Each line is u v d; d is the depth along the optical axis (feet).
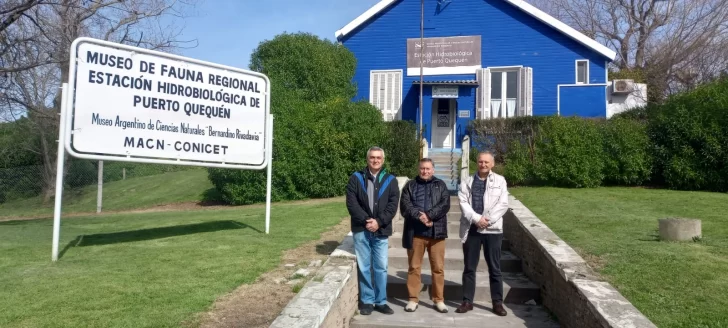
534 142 49.44
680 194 41.42
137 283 19.08
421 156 56.03
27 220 46.96
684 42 90.17
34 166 67.51
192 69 26.99
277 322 14.12
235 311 16.70
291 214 37.14
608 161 47.09
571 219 29.89
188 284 19.03
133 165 81.87
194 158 26.86
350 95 66.74
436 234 19.53
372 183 19.39
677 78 89.61
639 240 24.31
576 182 46.73
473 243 19.57
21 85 51.65
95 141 23.66
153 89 25.57
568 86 66.03
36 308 16.34
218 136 27.81
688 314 15.76
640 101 71.87
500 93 67.21
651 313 15.87
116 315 15.88
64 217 48.67
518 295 21.31
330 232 29.19
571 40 66.18
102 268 21.22
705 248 22.57
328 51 65.10
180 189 65.87
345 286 18.15
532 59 66.69
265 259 22.71
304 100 58.95
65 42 44.37
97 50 23.86
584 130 48.01
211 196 59.11
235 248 24.90
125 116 24.61
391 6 69.92
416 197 19.63
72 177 69.82
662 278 18.72
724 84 46.62
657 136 47.21
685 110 45.65
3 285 18.71
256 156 29.35
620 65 107.04
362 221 19.02
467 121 66.44
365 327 18.58
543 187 47.29
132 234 30.09
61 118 22.80
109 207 59.00
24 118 67.87
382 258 19.48
